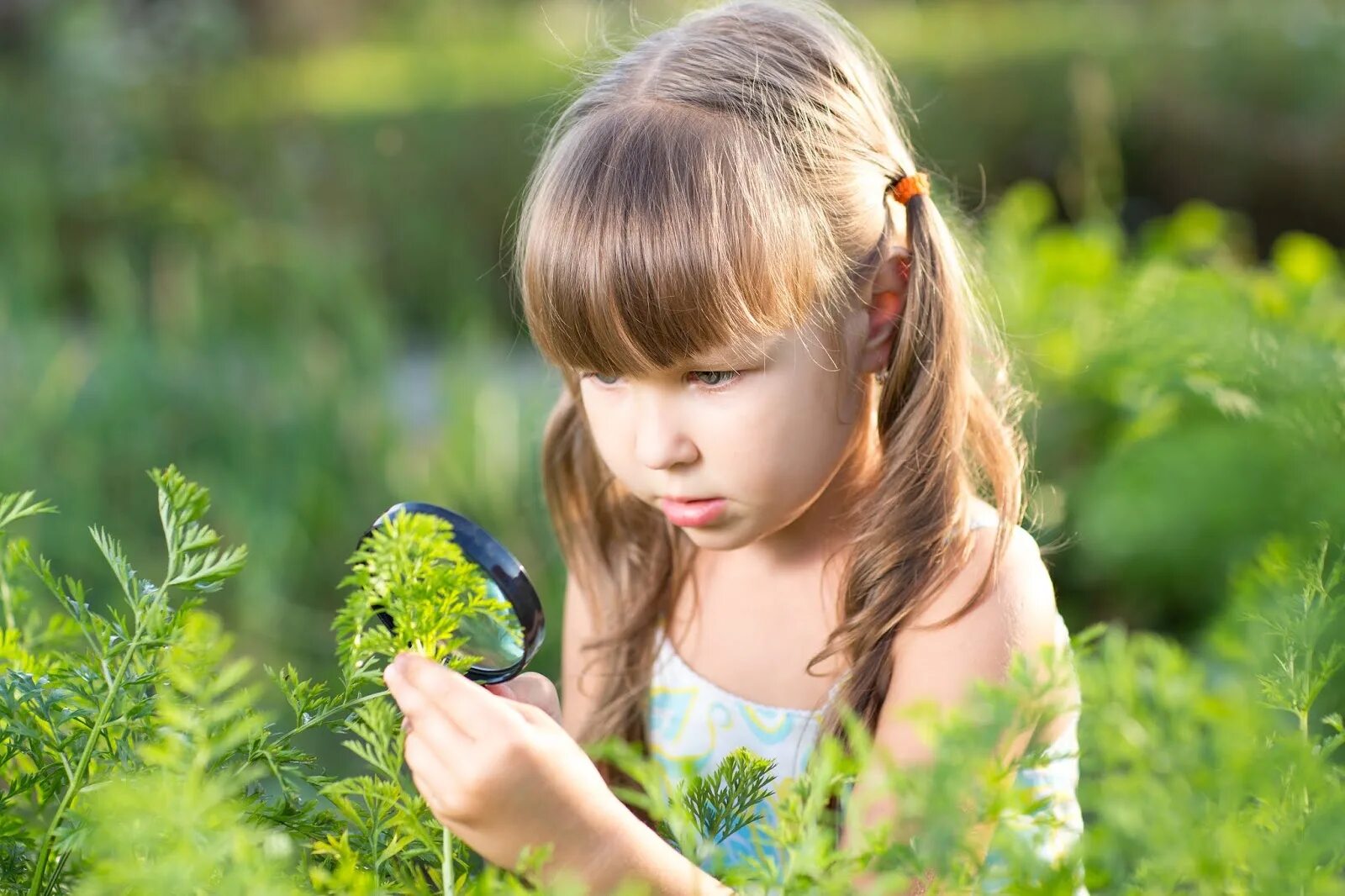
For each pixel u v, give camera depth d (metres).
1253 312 0.86
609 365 1.05
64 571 1.92
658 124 1.07
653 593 1.21
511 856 0.87
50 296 3.20
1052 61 4.43
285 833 0.79
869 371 1.12
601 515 1.23
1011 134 4.45
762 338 1.03
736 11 1.16
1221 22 4.49
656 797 0.72
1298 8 4.49
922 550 1.10
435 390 2.75
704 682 1.19
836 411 1.07
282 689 0.80
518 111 4.84
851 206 1.11
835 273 1.08
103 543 0.81
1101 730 0.79
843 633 1.11
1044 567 1.14
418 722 0.86
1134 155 4.38
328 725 0.81
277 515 2.02
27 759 0.81
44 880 0.78
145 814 0.65
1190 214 2.10
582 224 1.05
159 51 5.12
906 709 0.64
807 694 1.17
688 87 1.09
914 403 1.12
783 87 1.11
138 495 2.12
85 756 0.77
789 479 1.05
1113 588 1.35
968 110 4.47
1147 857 0.68
